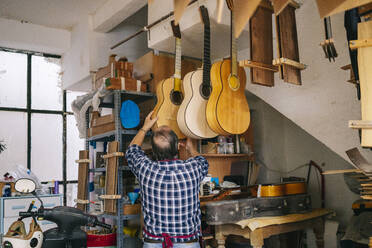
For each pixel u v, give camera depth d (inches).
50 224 175.3
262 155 195.3
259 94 140.0
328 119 118.7
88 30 193.9
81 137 160.6
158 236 76.7
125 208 130.4
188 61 155.6
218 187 140.5
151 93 141.3
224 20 116.6
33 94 215.0
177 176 78.6
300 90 126.7
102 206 139.3
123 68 143.4
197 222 80.5
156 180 77.9
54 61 225.6
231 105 108.7
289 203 123.1
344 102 114.4
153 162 81.1
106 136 143.5
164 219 76.7
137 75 154.6
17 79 210.7
